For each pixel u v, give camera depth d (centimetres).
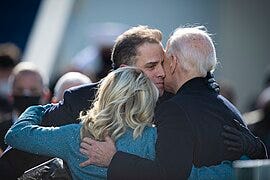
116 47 955
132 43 943
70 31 2166
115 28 2178
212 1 2345
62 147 878
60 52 2075
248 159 908
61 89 1207
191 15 2309
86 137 869
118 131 862
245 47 2381
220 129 894
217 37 2355
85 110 945
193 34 929
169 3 2306
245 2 2378
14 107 1224
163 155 852
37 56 2009
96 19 2247
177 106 884
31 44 2062
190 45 922
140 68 924
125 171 848
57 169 880
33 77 1228
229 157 895
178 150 855
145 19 2280
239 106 2383
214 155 888
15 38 2127
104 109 869
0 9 2180
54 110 951
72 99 952
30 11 2177
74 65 1677
